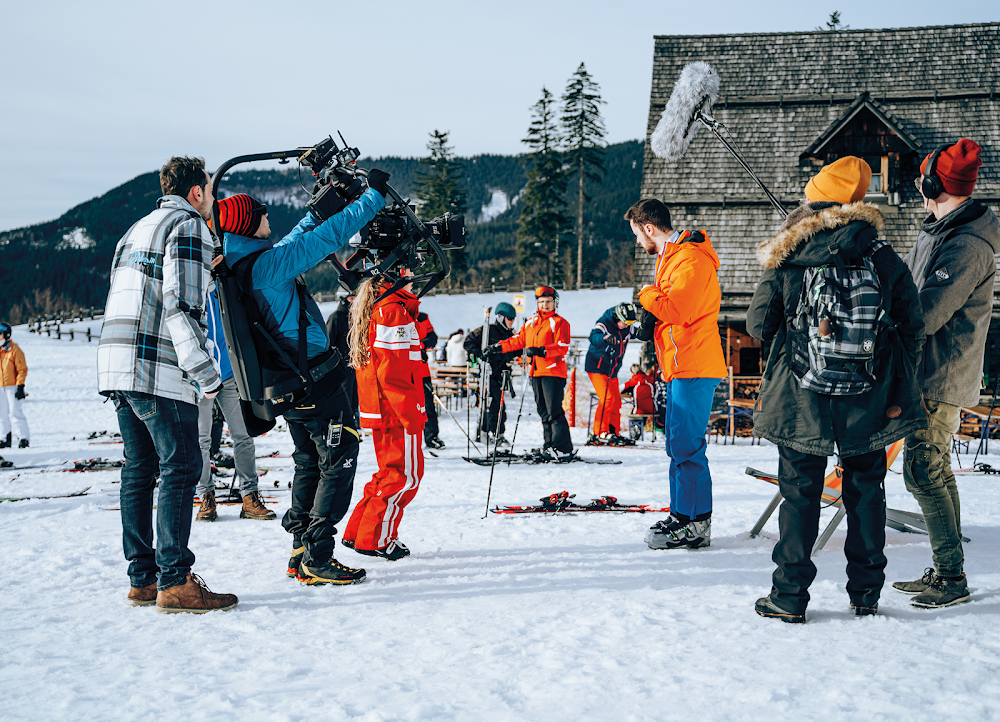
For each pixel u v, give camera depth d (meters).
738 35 18.89
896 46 18.19
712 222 16.50
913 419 2.64
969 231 3.00
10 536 4.67
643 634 2.60
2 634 2.71
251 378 3.16
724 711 1.96
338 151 3.44
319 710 2.01
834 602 2.97
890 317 2.66
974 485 6.07
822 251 2.65
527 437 10.62
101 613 3.00
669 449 4.07
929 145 16.61
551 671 2.27
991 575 3.32
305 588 3.36
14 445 10.81
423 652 2.47
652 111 17.98
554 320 7.90
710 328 4.01
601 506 5.18
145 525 3.13
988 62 17.52
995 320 14.24
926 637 2.50
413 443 3.85
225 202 3.17
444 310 43.28
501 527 4.68
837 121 16.02
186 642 2.61
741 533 4.41
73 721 1.96
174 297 2.88
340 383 3.36
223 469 7.46
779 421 2.73
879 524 2.76
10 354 10.32
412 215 3.64
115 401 3.07
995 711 1.90
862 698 2.00
